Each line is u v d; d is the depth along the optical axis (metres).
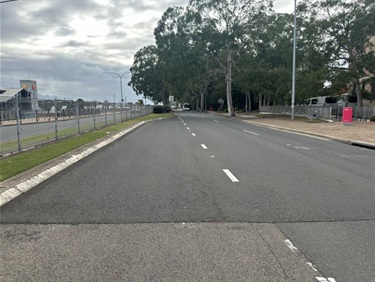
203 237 4.82
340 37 37.31
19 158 10.62
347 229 5.13
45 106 15.05
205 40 48.31
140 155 12.36
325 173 9.27
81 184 7.85
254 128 27.81
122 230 5.07
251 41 48.88
